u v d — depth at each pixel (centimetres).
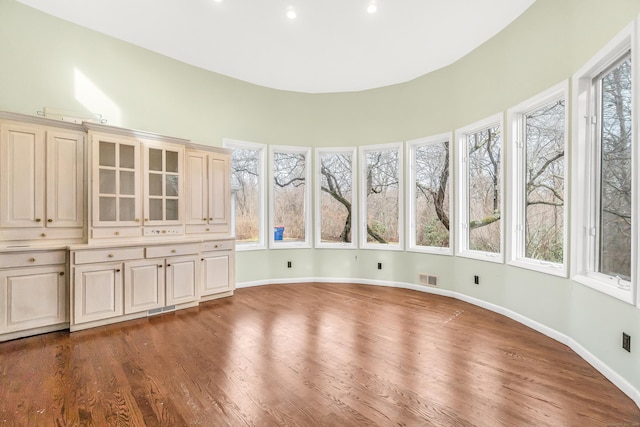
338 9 327
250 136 490
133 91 389
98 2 316
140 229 350
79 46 351
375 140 505
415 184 484
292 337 285
